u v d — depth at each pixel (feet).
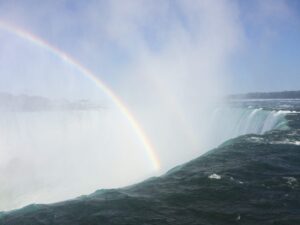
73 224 34.71
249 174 47.50
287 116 98.32
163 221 34.27
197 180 45.47
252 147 63.72
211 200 38.96
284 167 50.60
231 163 53.26
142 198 40.11
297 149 61.77
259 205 37.11
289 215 34.50
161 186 44.11
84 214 36.65
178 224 33.58
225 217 34.68
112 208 37.73
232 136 116.37
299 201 37.91
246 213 35.27
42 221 35.81
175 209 37.01
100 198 40.75
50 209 38.40
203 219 34.58
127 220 34.76
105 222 34.60
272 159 54.90
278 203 37.47
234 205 37.35
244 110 116.57
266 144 65.82
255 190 41.45
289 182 43.96
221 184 43.65
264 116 104.12
